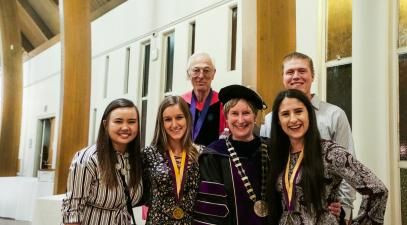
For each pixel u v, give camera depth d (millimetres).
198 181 2100
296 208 1667
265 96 3027
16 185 7137
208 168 1923
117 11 7164
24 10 10086
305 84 2232
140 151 2137
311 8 3799
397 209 3092
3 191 7422
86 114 5012
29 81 11094
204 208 1841
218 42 4863
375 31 3281
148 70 6363
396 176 3123
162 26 5926
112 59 7176
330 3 3742
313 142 1705
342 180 1873
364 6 3340
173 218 2008
